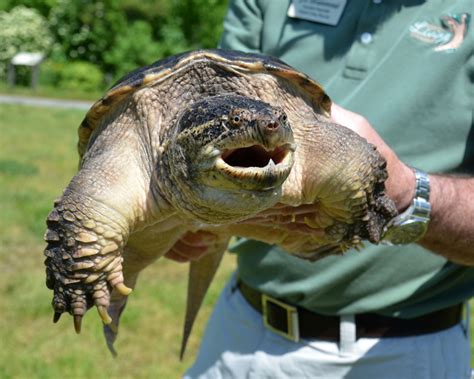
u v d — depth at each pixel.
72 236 0.85
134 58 9.49
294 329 1.11
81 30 9.69
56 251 0.86
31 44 9.40
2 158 3.98
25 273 2.23
